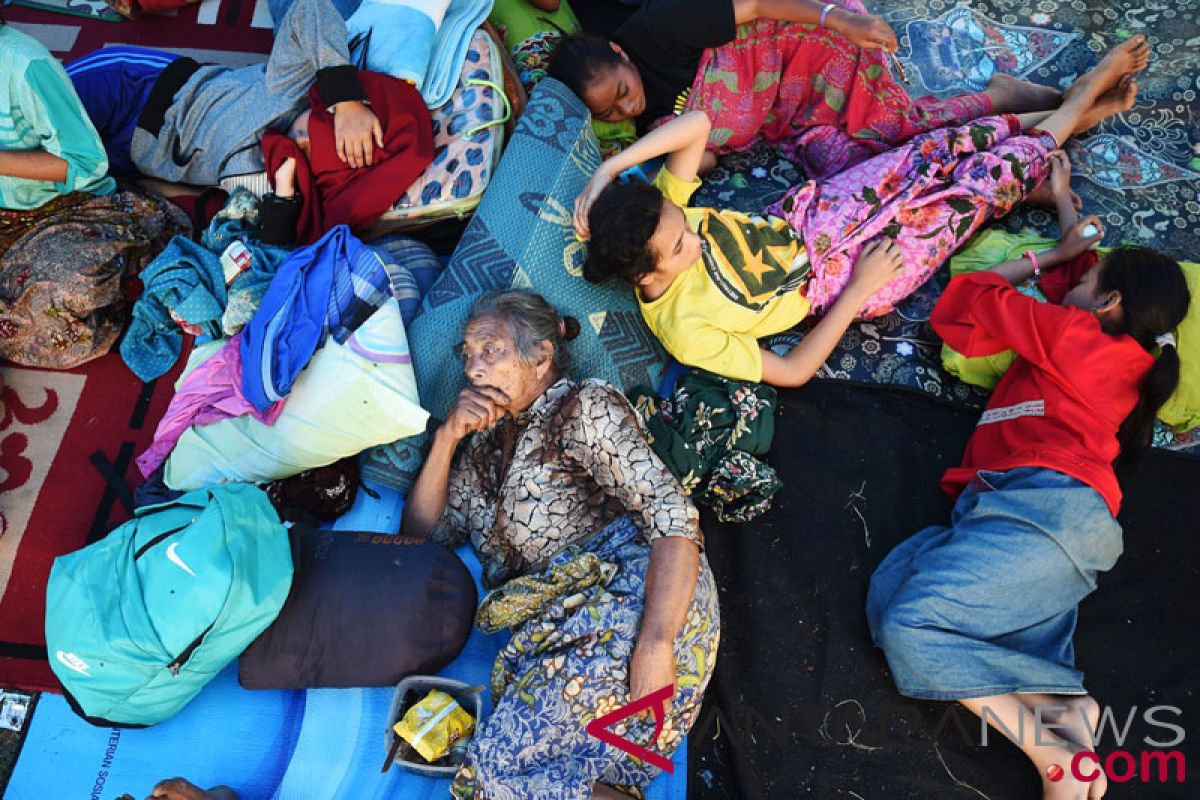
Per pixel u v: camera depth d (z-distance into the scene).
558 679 2.33
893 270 3.06
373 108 3.05
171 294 2.99
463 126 3.17
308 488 2.84
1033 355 2.80
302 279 2.78
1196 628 2.76
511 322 2.62
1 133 2.94
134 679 2.40
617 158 2.90
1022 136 3.31
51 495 3.01
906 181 3.19
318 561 2.61
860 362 3.16
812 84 3.40
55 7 3.87
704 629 2.49
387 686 2.60
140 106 3.32
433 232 3.34
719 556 2.90
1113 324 2.80
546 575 2.52
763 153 3.57
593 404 2.53
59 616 2.43
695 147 2.99
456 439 2.67
